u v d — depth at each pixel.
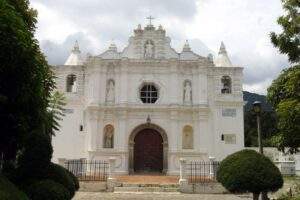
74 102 46.41
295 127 18.70
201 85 44.59
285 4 18.55
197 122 44.16
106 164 42.66
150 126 44.16
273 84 21.23
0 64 16.62
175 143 43.22
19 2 22.00
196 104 44.34
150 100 44.97
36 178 19.44
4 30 16.20
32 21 22.98
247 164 22.34
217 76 46.53
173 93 44.16
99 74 44.78
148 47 45.91
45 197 17.75
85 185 34.44
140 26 46.25
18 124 19.42
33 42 19.05
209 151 43.47
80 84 46.91
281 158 50.09
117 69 45.06
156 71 45.06
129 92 44.66
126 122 43.97
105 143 44.09
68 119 46.00
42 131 20.92
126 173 42.72
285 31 18.59
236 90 46.19
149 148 44.28
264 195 23.20
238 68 46.62
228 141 45.09
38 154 19.64
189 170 42.50
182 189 33.84
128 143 43.69
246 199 29.86
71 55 50.41
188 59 45.50
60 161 37.28
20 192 14.85
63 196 18.25
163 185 34.94
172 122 43.69
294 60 18.86
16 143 20.62
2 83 17.59
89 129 43.75
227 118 45.56
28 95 18.39
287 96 20.30
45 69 22.42
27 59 17.42
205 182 34.00
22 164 19.64
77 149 45.41
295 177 41.69
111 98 44.59
